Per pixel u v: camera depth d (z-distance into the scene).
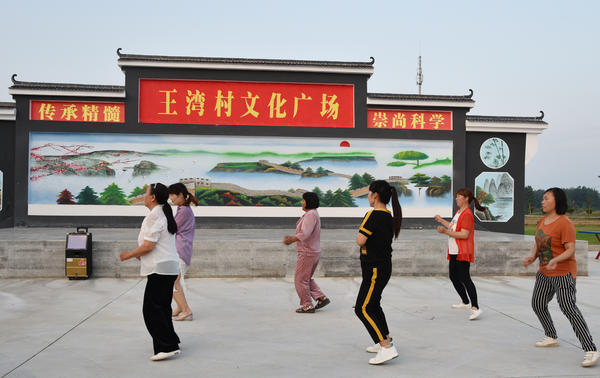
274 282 9.42
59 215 13.86
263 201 14.49
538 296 5.21
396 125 14.96
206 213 14.30
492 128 15.16
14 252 9.46
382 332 4.66
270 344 5.33
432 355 4.98
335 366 4.60
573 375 4.40
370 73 14.71
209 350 5.08
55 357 4.74
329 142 14.73
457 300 7.91
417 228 14.90
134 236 10.84
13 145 13.98
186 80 14.30
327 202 14.67
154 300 4.68
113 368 4.45
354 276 10.14
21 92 13.59
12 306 7.11
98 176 14.00
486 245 10.50
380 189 4.90
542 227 5.18
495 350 5.18
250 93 14.52
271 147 14.55
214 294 8.26
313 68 14.45
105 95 13.91
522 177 15.49
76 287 8.62
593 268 12.01
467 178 15.31
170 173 14.23
